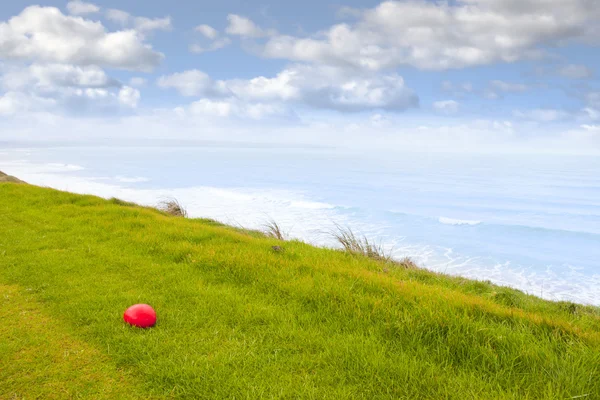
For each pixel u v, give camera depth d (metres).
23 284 6.16
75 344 4.35
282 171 100.50
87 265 7.03
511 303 6.86
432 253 26.58
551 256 26.75
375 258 10.02
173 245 8.07
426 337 4.32
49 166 98.06
